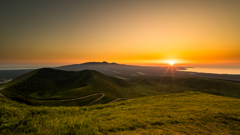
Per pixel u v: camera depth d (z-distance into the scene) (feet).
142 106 62.90
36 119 33.99
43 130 24.54
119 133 23.99
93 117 38.17
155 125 31.37
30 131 25.40
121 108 58.49
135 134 24.03
